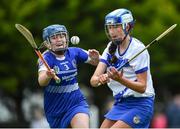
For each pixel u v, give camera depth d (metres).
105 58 20.89
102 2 45.69
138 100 20.72
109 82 20.39
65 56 21.45
